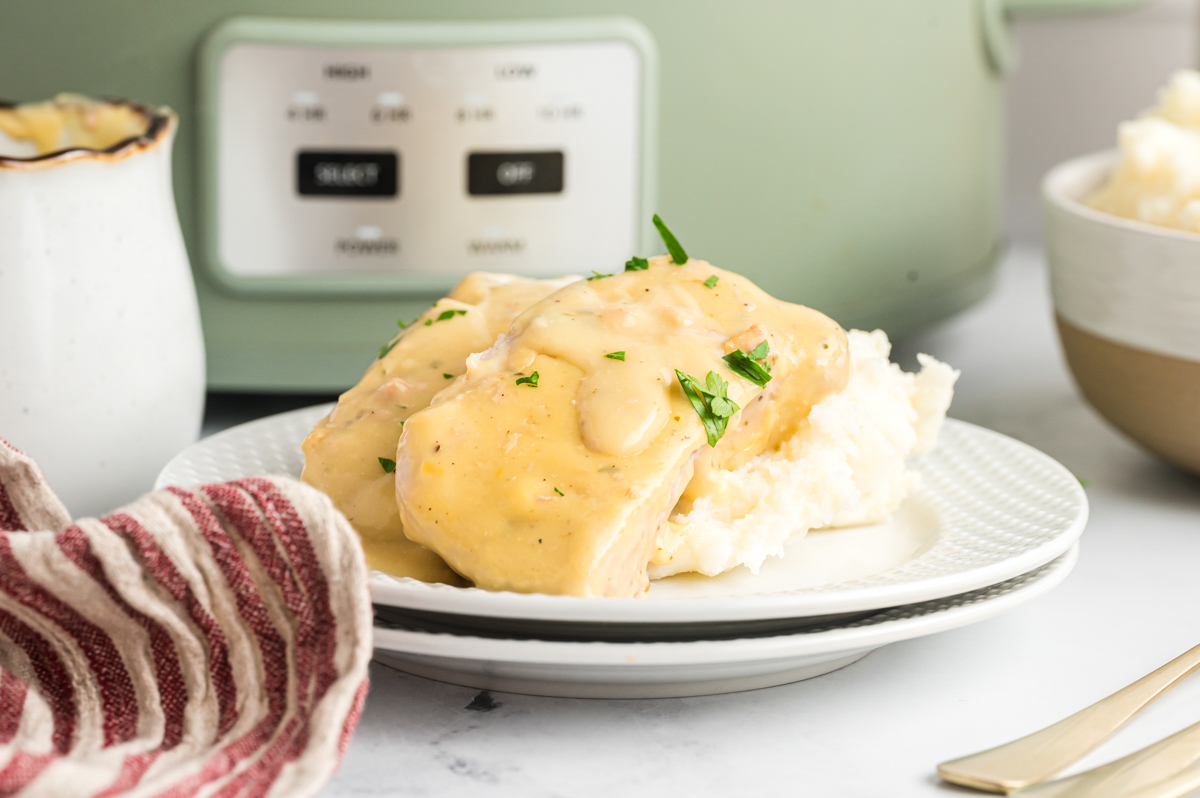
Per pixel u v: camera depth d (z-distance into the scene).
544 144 0.72
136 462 0.66
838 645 0.57
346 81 0.71
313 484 0.62
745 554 0.61
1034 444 0.75
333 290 0.72
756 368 0.61
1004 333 0.87
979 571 0.58
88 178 0.64
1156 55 0.99
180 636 0.56
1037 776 0.56
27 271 0.63
